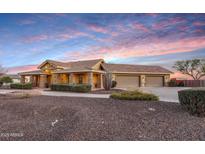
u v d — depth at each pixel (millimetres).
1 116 7758
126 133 4812
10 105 9820
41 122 6551
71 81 26625
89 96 14195
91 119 6098
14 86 27547
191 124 5453
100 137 4625
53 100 11070
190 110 6875
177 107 8148
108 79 22094
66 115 7195
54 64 28609
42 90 23844
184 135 4621
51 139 4773
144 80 32062
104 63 31469
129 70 30734
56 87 22781
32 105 9336
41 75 30562
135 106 8312
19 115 7879
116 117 6340
